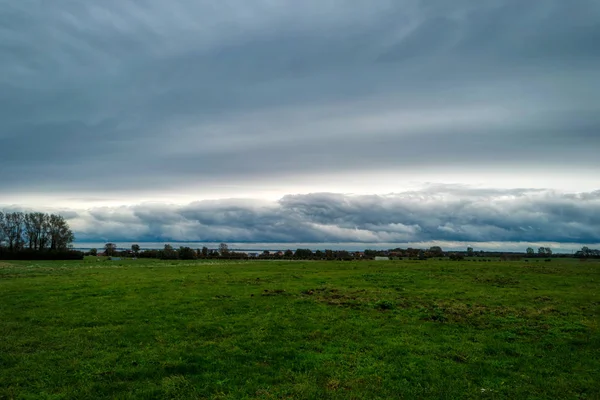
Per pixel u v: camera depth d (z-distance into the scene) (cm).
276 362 1580
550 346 1806
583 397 1287
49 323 2152
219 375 1445
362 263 6506
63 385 1359
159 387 1339
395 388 1338
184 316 2305
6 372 1462
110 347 1748
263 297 2911
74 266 6581
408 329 2048
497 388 1350
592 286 3559
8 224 11431
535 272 4769
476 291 3216
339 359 1609
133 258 10706
